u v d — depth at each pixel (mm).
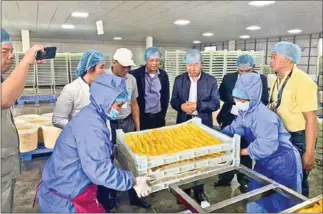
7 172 1303
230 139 1453
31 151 3455
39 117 4262
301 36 9906
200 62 2436
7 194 1319
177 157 1279
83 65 1853
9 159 1311
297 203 1120
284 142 1547
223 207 1071
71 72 7109
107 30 7875
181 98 2557
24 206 2354
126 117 2336
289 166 1553
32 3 3939
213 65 3996
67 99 1806
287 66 1731
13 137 1338
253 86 1474
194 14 4898
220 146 1386
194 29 7492
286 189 1187
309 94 1637
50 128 3543
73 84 1843
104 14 4934
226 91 2637
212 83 2492
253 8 4328
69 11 4609
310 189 2725
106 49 13062
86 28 7410
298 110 1692
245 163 2010
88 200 1295
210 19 5477
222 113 2721
